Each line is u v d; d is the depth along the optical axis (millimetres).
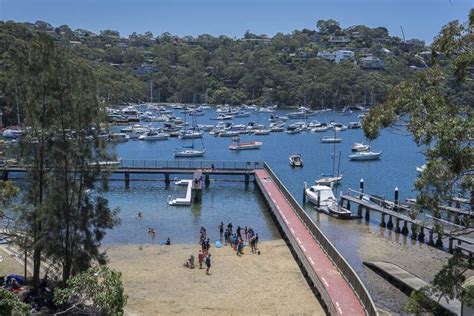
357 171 99438
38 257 35375
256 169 83812
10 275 37250
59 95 34625
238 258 47156
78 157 34938
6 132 79625
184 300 37531
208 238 54094
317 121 178875
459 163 19328
